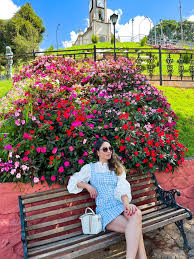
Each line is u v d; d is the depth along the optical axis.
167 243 2.61
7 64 9.76
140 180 3.12
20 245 2.37
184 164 3.55
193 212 3.36
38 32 39.22
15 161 2.59
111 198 2.36
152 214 2.56
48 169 2.73
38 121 2.92
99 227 2.20
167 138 3.33
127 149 2.99
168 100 6.80
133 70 4.82
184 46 29.22
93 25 46.41
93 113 3.48
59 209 2.38
